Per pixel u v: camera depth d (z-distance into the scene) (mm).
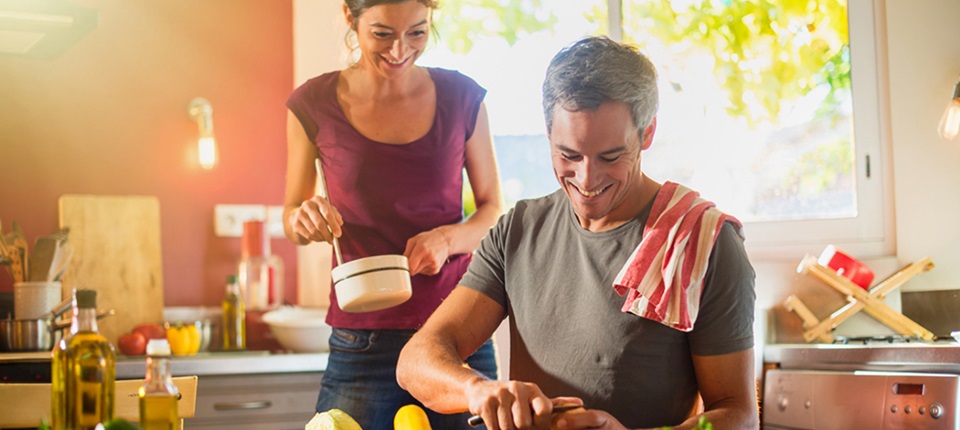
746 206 3508
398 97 2531
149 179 3590
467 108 2592
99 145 3531
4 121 3424
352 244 2533
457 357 1612
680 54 3578
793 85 3477
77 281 3426
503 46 3664
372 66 2484
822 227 3402
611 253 1595
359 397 2428
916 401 2555
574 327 1611
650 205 1598
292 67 3791
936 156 3254
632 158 1511
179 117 3641
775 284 3297
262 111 3754
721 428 1436
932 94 3270
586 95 1445
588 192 1518
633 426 1548
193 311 3588
